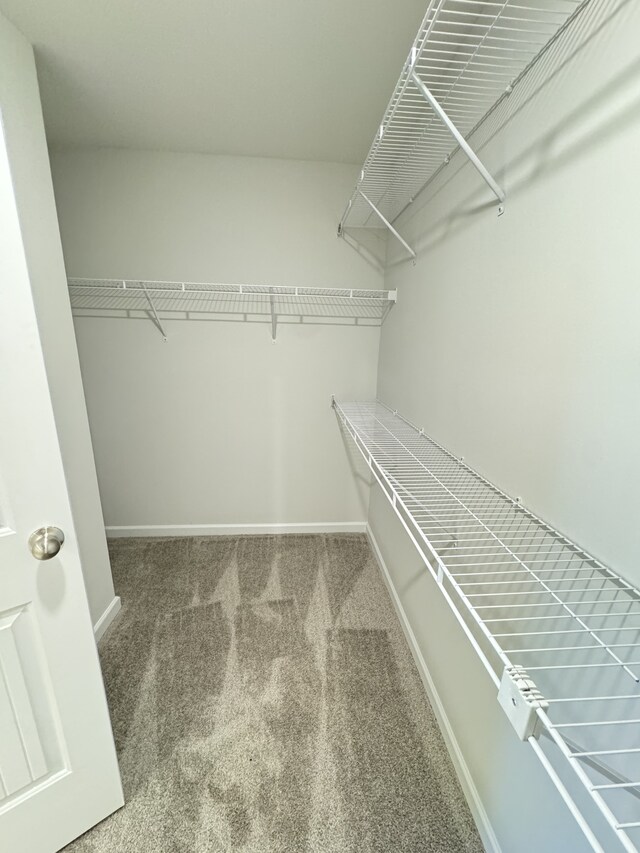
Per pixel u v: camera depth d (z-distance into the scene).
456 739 1.19
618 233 0.63
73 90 1.46
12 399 0.76
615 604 0.64
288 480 2.52
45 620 0.86
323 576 2.14
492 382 1.05
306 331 2.27
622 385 0.63
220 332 2.22
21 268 0.74
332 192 2.08
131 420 2.30
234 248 2.10
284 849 0.99
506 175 0.96
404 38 1.19
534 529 0.86
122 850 0.98
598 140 0.67
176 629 1.72
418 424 1.65
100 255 2.03
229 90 1.46
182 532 2.53
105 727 0.99
